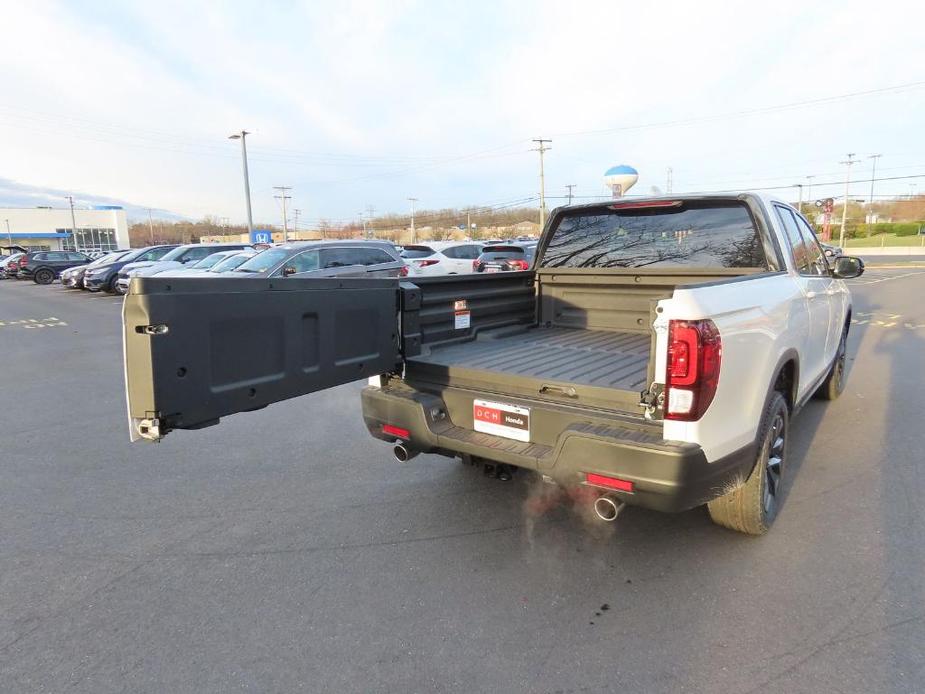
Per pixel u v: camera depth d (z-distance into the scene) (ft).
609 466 8.70
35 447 17.10
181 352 7.63
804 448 15.66
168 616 9.14
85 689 7.60
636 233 14.88
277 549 11.17
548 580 9.95
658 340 8.46
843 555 10.40
